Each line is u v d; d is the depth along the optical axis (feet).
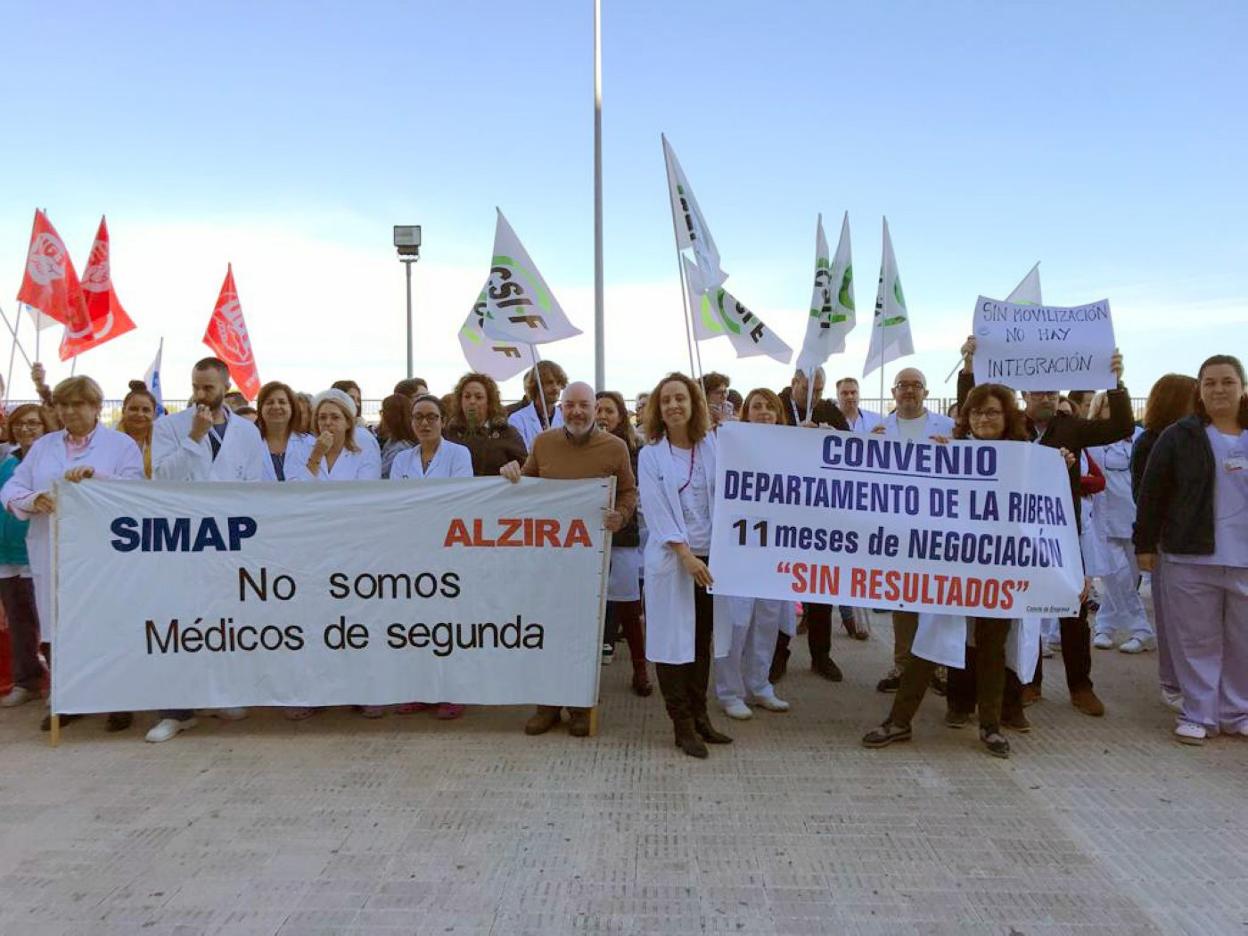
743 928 10.04
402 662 16.62
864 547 16.14
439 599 16.57
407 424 20.80
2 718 17.80
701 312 21.68
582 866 11.44
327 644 16.57
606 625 22.21
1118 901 10.62
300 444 18.71
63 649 16.10
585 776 14.48
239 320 29.81
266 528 16.43
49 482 16.94
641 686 19.38
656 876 11.19
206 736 16.51
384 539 16.52
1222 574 15.98
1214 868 11.43
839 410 23.30
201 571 16.35
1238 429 16.06
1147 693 19.34
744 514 16.05
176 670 16.34
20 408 21.80
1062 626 18.03
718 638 16.25
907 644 19.30
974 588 15.87
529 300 20.45
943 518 16.11
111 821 12.79
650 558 15.58
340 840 12.17
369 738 16.33
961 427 17.95
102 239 24.73
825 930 10.00
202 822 12.75
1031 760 15.25
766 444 16.15
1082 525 19.15
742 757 15.38
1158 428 18.56
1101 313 18.17
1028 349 18.57
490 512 16.52
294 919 10.22
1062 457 16.53
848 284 21.40
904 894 10.78
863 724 17.28
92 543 16.17
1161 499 16.70
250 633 16.47
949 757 15.40
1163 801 13.51
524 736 16.47
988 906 10.52
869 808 13.25
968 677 16.80
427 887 10.92
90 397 17.16
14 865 11.51
